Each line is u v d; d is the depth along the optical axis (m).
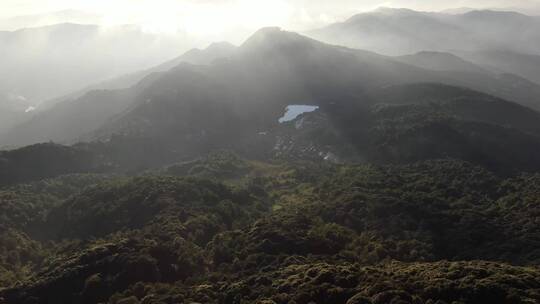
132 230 128.62
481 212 134.25
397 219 127.75
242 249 106.12
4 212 146.75
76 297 90.69
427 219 128.25
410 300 67.62
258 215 144.12
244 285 82.19
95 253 100.62
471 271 75.81
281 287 79.38
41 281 94.69
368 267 86.56
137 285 89.44
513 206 139.38
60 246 130.38
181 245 107.06
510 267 82.00
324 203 144.12
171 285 91.31
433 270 80.31
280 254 100.81
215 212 137.62
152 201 141.50
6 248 126.25
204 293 82.44
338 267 84.38
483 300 67.62
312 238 108.81
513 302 66.19
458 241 118.44
